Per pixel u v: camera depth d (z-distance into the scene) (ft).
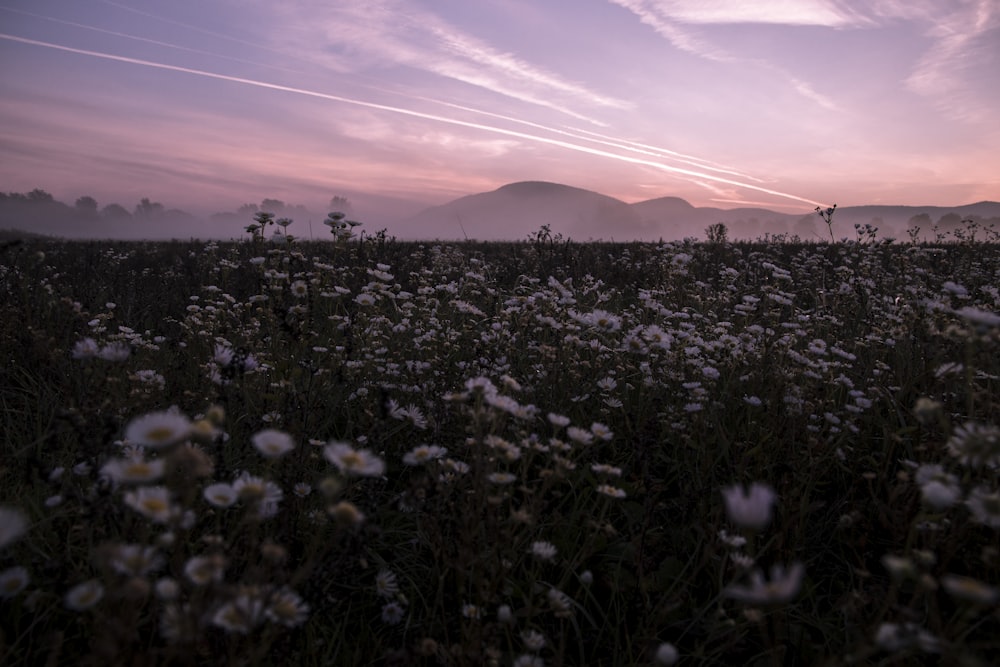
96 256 33.86
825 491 11.69
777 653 7.63
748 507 3.85
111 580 4.98
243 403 11.93
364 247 29.94
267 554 5.71
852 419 12.19
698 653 7.49
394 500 9.98
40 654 6.95
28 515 8.53
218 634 6.69
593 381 13.92
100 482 7.04
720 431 11.85
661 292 22.81
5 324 15.02
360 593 9.18
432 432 11.39
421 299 20.40
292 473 8.98
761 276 31.83
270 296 16.94
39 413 11.60
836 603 8.73
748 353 15.66
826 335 19.77
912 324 16.16
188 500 5.23
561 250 38.70
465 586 8.55
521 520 7.85
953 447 7.61
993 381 12.46
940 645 5.41
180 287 26.30
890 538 9.93
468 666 6.97
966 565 8.39
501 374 14.39
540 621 8.57
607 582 9.36
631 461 11.86
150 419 5.16
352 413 13.39
